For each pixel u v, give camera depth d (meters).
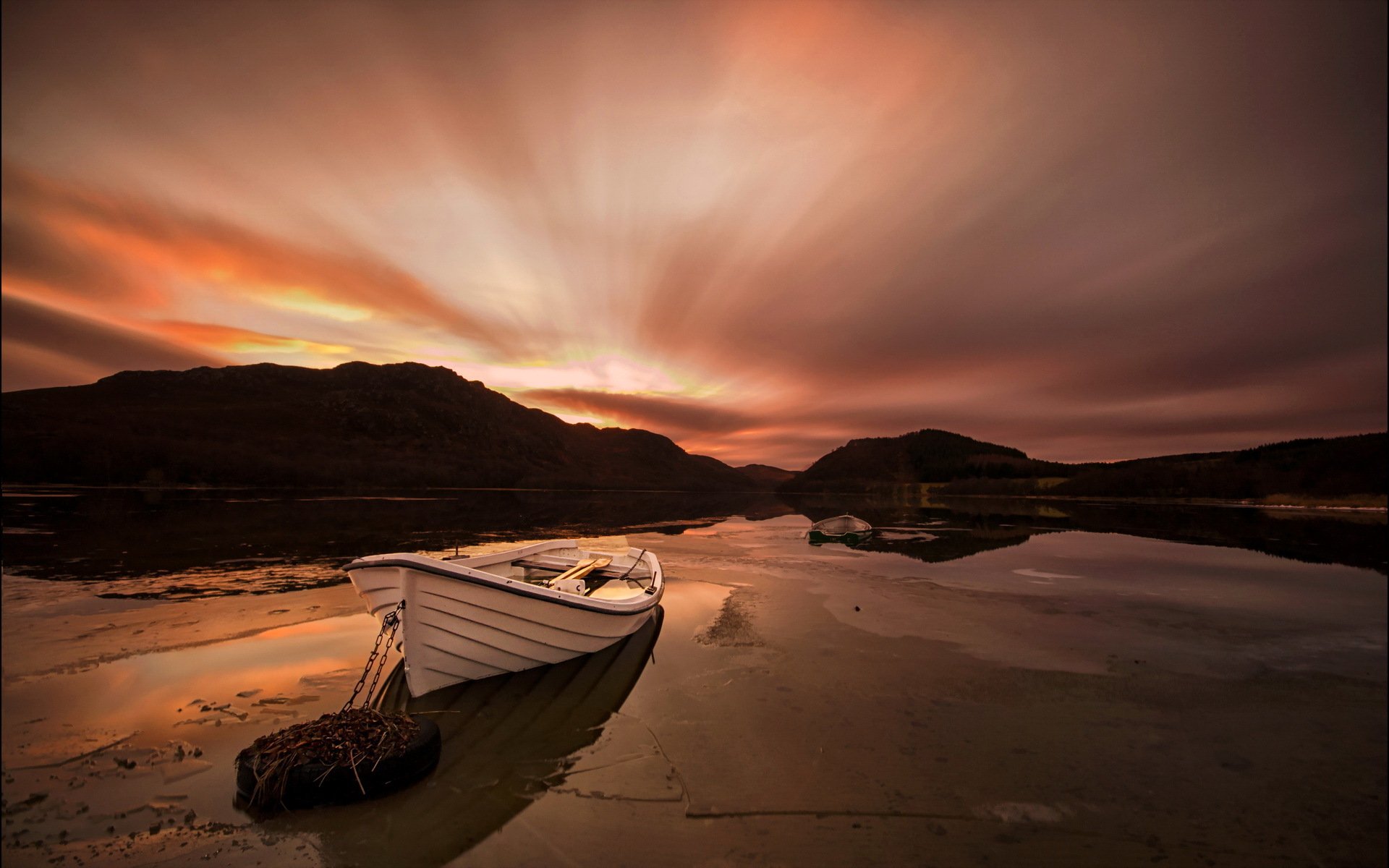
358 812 4.71
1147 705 7.30
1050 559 20.20
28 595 11.69
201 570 14.62
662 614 11.61
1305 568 18.62
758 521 41.72
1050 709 7.16
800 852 4.42
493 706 6.92
